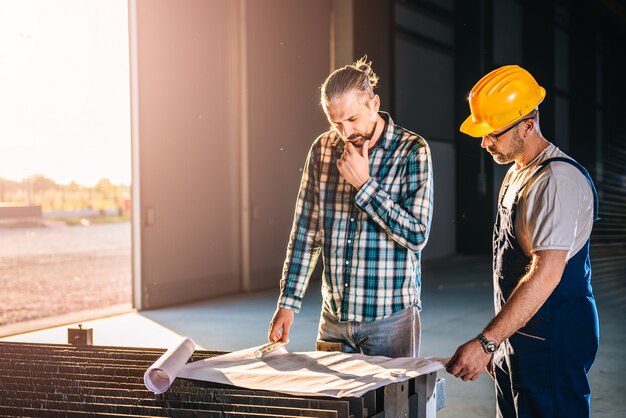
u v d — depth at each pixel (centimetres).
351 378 144
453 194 1332
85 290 862
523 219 178
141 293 714
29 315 684
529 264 180
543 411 182
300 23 918
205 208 791
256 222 858
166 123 733
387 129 200
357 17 980
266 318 673
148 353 175
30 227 1988
